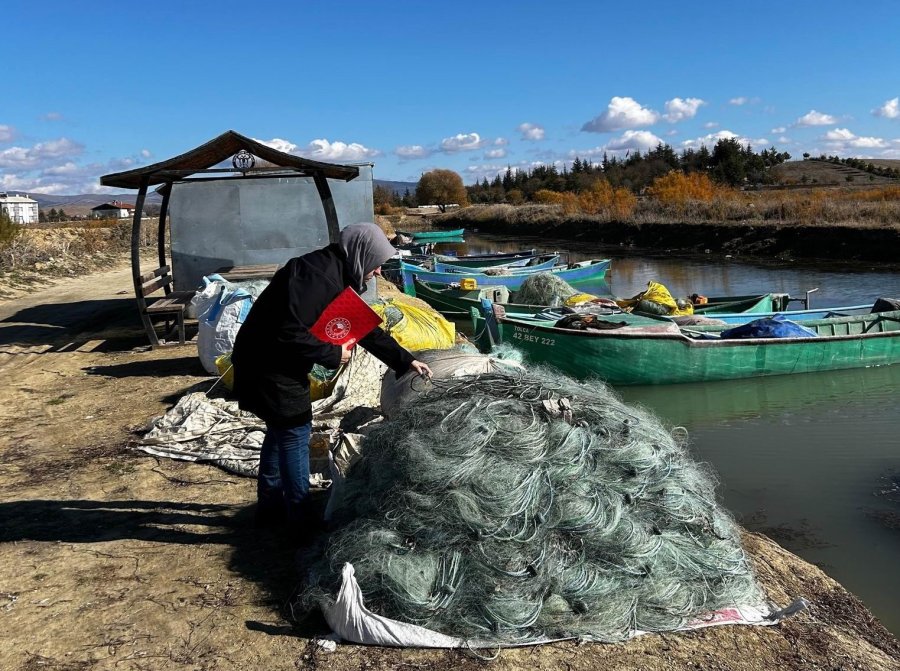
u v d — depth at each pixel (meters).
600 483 3.56
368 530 3.49
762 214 35.81
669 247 36.31
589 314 12.04
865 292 20.14
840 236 28.03
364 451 4.11
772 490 6.73
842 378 11.19
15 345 10.84
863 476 7.04
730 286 22.39
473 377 4.16
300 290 3.55
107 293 17.58
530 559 3.30
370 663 3.14
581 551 3.39
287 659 3.18
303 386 3.82
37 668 3.12
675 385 10.91
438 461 3.46
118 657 3.21
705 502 3.93
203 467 5.42
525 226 56.56
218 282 8.96
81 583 3.81
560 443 3.61
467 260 26.28
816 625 3.73
